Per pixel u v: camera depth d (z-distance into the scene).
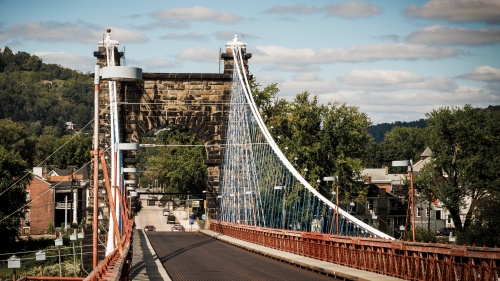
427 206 175.25
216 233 121.88
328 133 152.62
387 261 47.53
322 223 93.38
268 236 85.75
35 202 170.25
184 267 58.88
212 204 127.56
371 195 177.25
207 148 125.06
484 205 130.88
